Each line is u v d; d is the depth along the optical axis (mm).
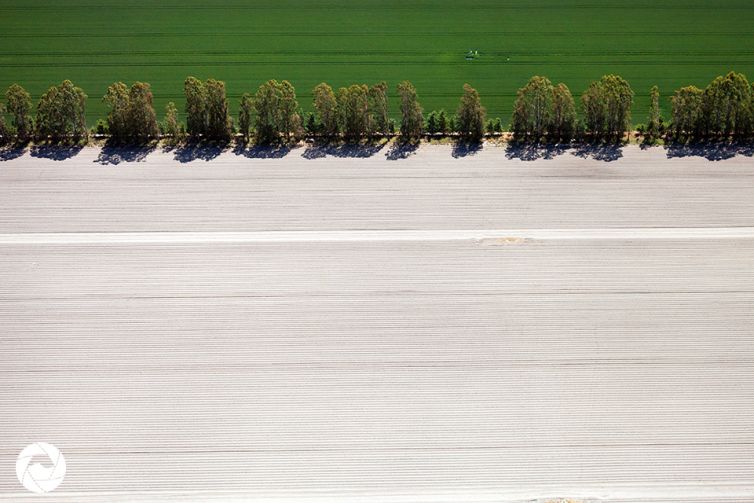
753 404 36812
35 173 50750
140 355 39219
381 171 51000
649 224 46500
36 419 36344
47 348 39562
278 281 43031
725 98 52062
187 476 34312
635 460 34719
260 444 35438
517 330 40406
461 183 49844
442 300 41969
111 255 44688
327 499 33469
